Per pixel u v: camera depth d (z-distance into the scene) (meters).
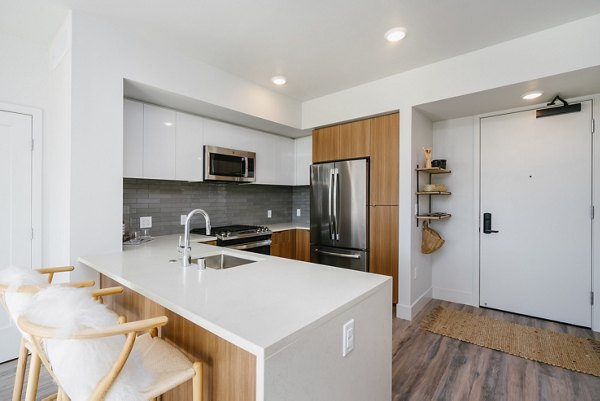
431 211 3.62
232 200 3.99
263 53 2.62
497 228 3.22
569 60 2.18
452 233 3.51
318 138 3.86
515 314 3.11
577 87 2.51
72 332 0.83
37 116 2.39
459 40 2.41
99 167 2.12
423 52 2.61
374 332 1.40
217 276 1.53
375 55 2.66
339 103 3.52
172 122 2.95
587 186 2.74
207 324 0.97
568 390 1.89
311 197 3.84
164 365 1.14
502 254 3.19
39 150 2.40
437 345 2.46
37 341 1.05
